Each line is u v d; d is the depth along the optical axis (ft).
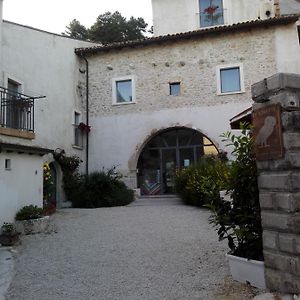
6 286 14.70
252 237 13.69
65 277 15.55
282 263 11.78
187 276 14.74
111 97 52.03
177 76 50.03
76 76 51.37
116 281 14.65
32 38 41.45
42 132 42.01
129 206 40.52
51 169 44.09
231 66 48.16
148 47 51.42
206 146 50.21
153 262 17.11
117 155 50.80
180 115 49.29
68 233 24.89
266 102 12.62
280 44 46.75
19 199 26.53
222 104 47.96
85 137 52.03
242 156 14.29
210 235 22.47
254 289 12.73
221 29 47.70
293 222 11.49
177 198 45.42
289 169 11.71
